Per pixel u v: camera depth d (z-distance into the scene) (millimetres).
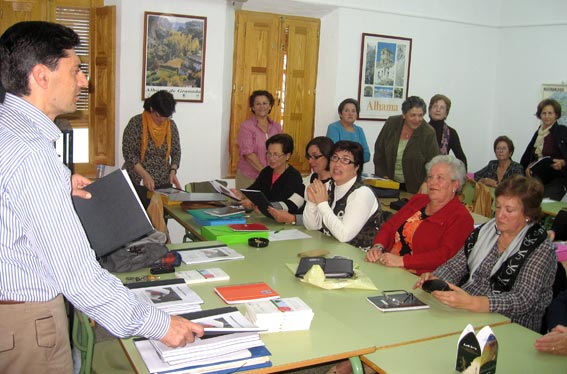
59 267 1339
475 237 2475
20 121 1366
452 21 6363
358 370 1689
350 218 2980
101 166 3520
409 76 6223
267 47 5602
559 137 5340
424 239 2795
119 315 1396
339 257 2529
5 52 1374
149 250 2365
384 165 4922
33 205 1312
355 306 2098
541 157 5477
